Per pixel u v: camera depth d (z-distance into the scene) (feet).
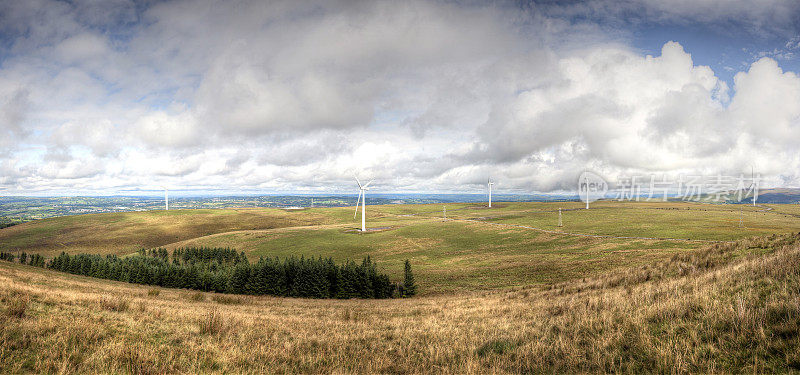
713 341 29.50
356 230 577.43
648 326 35.29
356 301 164.14
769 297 34.01
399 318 70.38
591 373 28.84
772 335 27.50
